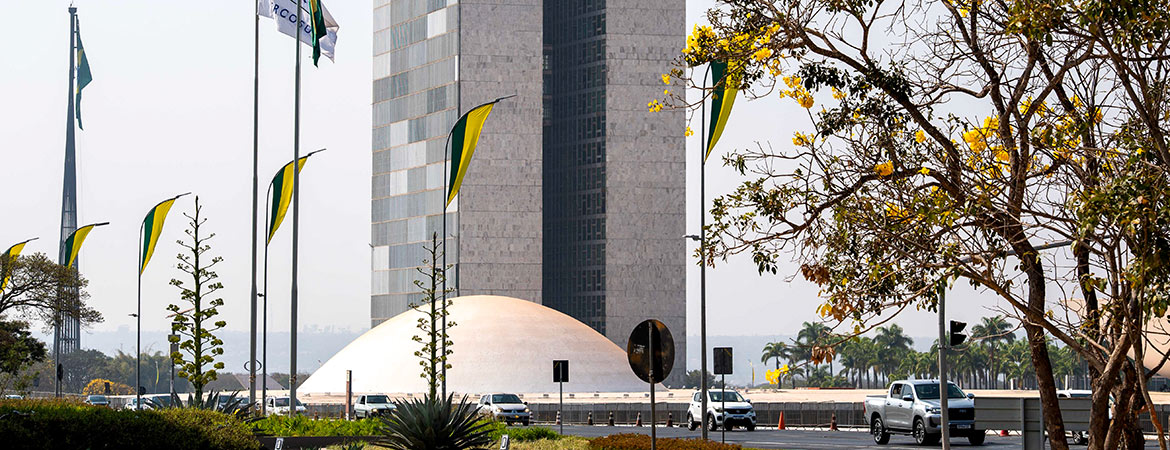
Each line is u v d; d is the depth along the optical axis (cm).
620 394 10919
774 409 6575
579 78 18638
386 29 18462
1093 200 1067
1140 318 1109
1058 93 1349
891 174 1342
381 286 18138
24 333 8488
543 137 18900
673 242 18250
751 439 4853
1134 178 1062
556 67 18900
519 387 12369
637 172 18288
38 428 2117
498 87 17612
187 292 3016
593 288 18188
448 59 17525
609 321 18025
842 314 1329
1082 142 1295
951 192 1283
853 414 6359
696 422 5903
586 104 18525
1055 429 1327
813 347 1327
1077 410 2122
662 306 18162
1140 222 1056
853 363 18988
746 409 5769
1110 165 1210
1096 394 1238
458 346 12862
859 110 1416
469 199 17475
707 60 1477
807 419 6475
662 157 18362
